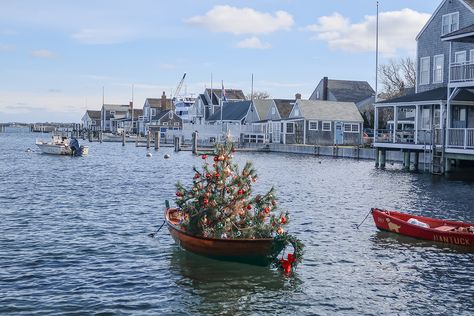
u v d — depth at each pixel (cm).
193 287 1233
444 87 4312
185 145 8625
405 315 1094
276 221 1427
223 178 1426
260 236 1405
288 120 7675
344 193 2853
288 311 1106
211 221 1421
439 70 4441
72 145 6309
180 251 1526
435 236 1672
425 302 1163
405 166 4278
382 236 1758
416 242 1681
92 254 1502
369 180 3516
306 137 7481
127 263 1413
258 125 8644
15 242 1627
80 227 1861
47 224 1908
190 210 1452
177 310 1099
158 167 4716
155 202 2483
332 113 7594
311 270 1375
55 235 1731
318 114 7519
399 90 8762
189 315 1076
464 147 3447
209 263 1409
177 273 1328
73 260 1440
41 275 1305
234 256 1380
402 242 1680
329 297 1187
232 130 8750
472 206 2394
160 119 12325
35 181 3369
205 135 9244
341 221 2016
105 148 8362
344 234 1788
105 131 14838
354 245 1638
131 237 1712
